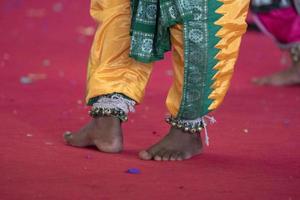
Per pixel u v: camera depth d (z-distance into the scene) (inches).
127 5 260.8
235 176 244.8
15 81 418.0
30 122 317.7
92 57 265.1
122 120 270.4
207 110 258.8
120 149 270.7
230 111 355.3
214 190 227.6
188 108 256.8
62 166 247.9
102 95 266.2
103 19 262.8
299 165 262.1
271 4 424.8
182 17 246.2
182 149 265.1
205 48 248.8
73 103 364.2
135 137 297.9
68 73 450.6
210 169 252.8
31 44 555.2
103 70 263.3
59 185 225.9
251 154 276.4
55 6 758.5
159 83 429.1
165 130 311.9
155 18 252.1
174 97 259.0
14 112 336.8
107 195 217.8
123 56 263.7
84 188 223.9
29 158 256.7
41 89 397.4
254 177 244.2
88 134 274.1
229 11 249.3
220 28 249.0
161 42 254.4
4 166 245.1
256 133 310.8
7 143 277.6
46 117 329.1
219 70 253.4
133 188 225.9
